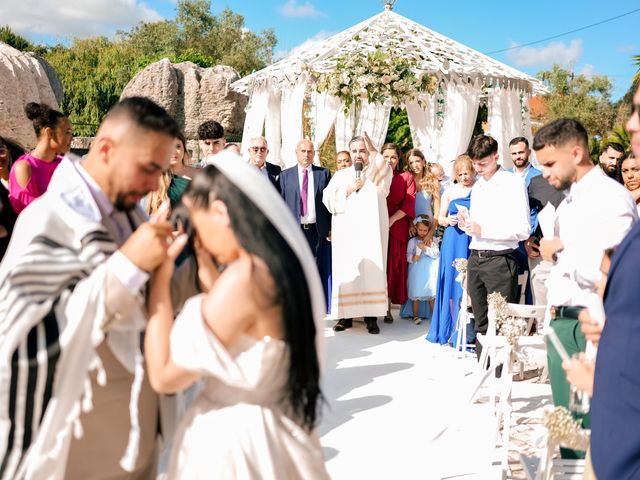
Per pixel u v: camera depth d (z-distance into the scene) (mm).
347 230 6527
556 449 2877
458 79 9375
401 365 5512
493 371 4082
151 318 1618
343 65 8242
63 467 1581
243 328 1548
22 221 1663
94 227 1646
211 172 1609
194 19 49938
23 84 12008
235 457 1548
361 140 6496
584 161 2873
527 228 4945
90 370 1639
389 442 3881
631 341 1512
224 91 22781
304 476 1622
